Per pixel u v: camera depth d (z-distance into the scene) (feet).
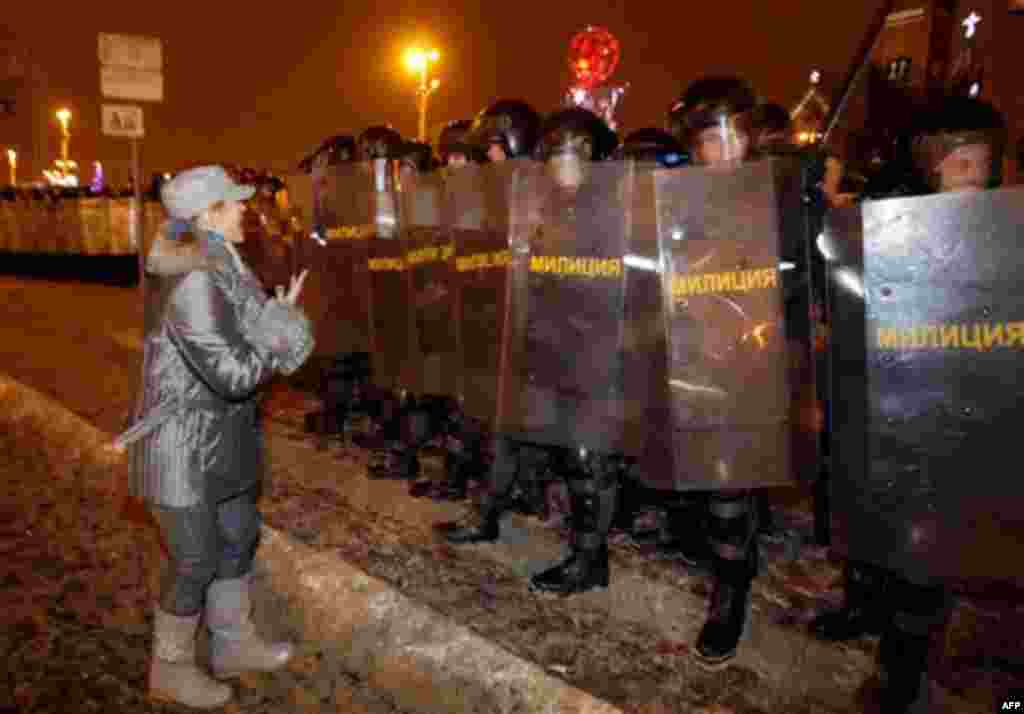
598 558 10.41
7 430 19.07
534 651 9.00
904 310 6.65
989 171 6.95
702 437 8.19
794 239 7.99
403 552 11.57
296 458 15.90
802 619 9.80
